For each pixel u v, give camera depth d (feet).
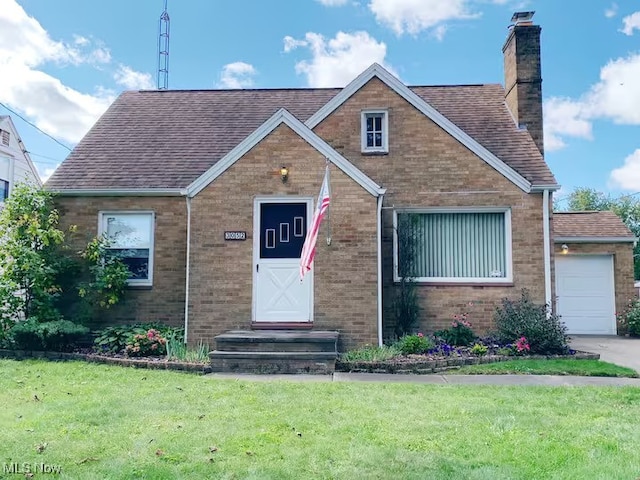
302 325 30.78
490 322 34.99
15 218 33.68
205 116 45.75
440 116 36.88
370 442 14.64
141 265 37.45
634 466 12.93
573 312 46.78
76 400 19.29
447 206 36.32
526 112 41.45
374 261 30.99
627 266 46.29
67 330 30.78
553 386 22.65
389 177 36.91
